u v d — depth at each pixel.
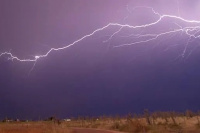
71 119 104.25
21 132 35.03
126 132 44.69
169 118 67.62
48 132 37.53
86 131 43.03
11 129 38.78
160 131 43.12
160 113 70.44
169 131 42.62
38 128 41.62
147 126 47.56
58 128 41.69
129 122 51.12
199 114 66.88
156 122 57.53
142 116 63.97
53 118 88.38
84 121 92.00
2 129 36.69
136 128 46.88
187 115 66.19
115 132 40.66
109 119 88.06
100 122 79.62
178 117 68.56
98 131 42.84
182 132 39.62
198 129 42.75
